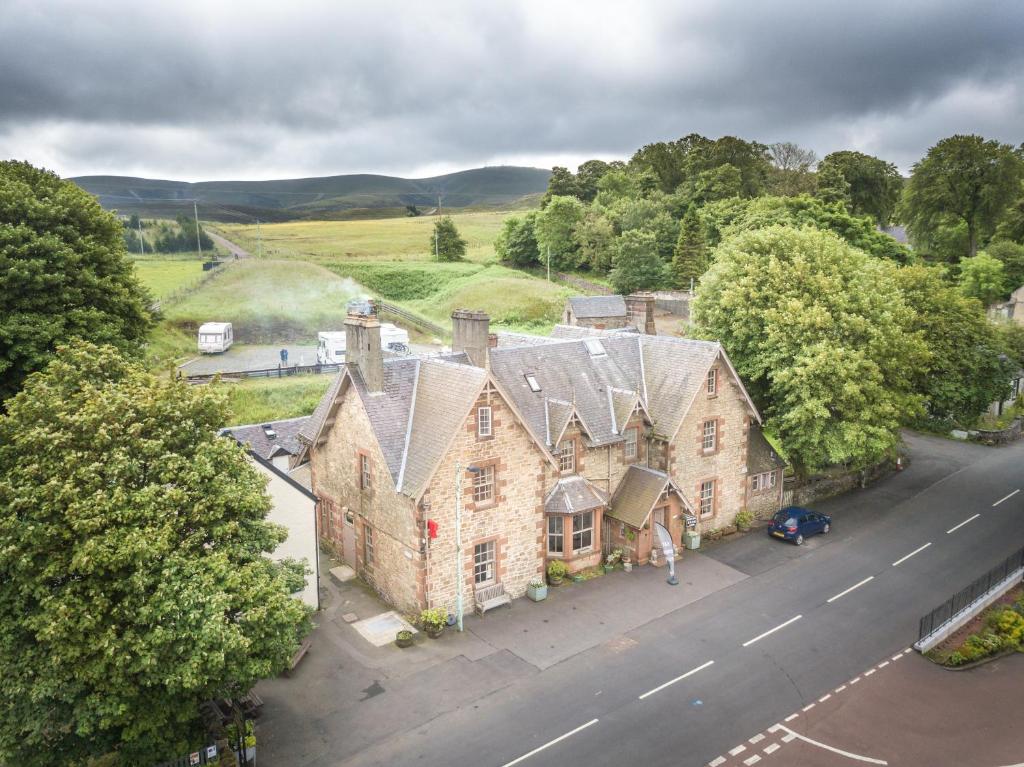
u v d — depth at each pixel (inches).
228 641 829.2
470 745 1035.9
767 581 1566.2
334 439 1594.5
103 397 950.4
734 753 1026.7
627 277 4488.2
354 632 1339.8
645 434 1695.4
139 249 5935.0
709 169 5762.8
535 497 1471.5
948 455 2527.1
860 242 3927.2
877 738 1063.0
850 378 1782.7
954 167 4291.3
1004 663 1280.8
